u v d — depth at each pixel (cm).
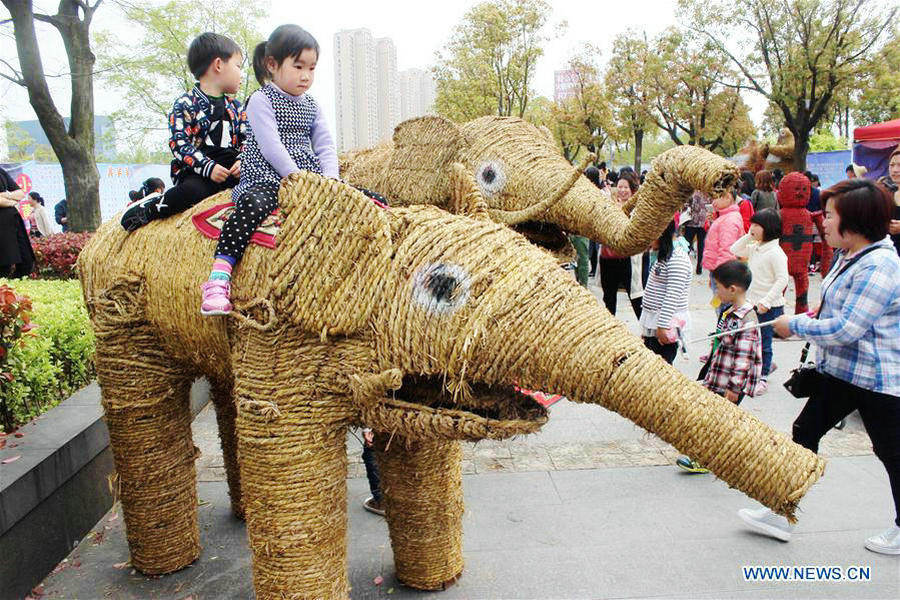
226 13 1936
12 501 296
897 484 320
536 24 2153
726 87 2627
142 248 289
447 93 2228
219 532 369
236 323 235
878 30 1953
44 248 809
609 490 403
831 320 311
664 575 314
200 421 554
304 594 231
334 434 230
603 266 682
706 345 742
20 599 304
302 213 224
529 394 233
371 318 217
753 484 180
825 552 331
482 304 203
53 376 425
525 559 331
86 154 1102
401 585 313
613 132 2662
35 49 1005
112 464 404
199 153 297
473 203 255
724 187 372
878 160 1234
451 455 300
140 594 312
